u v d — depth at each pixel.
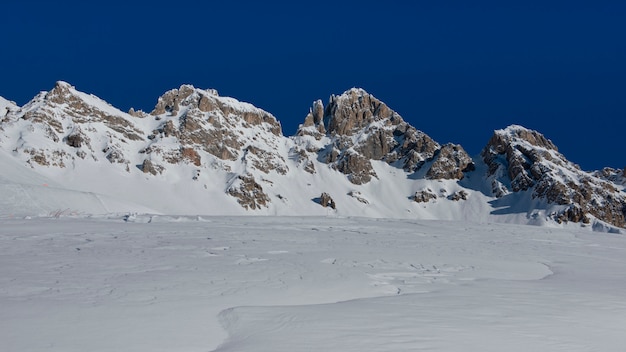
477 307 17.48
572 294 20.89
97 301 16.58
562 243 45.56
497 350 12.73
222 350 12.59
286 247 31.72
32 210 52.47
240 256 27.03
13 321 14.16
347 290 20.20
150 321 14.76
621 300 19.92
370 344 12.80
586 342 13.81
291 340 13.11
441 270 26.62
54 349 12.27
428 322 15.05
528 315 16.55
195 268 22.92
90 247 27.97
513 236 48.78
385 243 37.28
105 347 12.59
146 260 24.48
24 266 21.84
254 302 17.61
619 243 48.25
